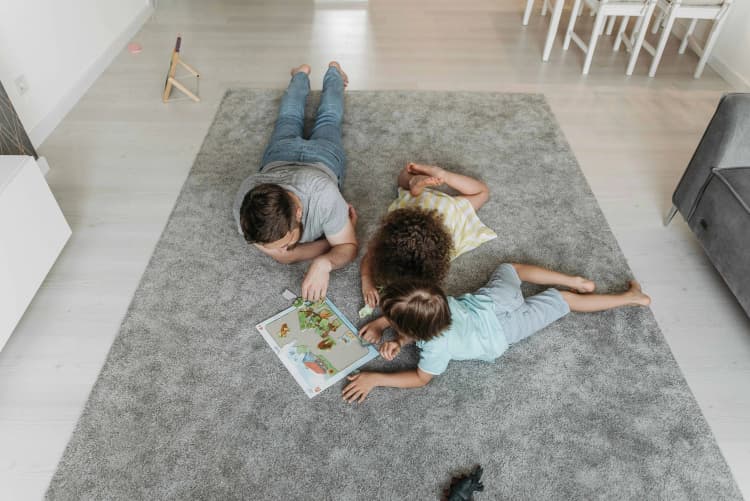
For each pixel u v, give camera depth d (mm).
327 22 3457
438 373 1432
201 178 2180
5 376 1525
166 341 1603
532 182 2191
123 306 1714
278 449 1373
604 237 1960
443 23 3496
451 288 1766
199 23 3400
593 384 1519
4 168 1562
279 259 1730
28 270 1614
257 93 2713
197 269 1816
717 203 1706
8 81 2184
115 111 2580
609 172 2275
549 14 3658
